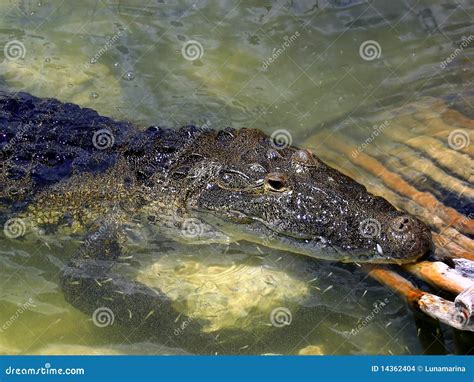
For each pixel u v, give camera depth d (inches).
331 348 73.3
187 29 93.0
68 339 74.4
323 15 93.5
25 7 95.0
